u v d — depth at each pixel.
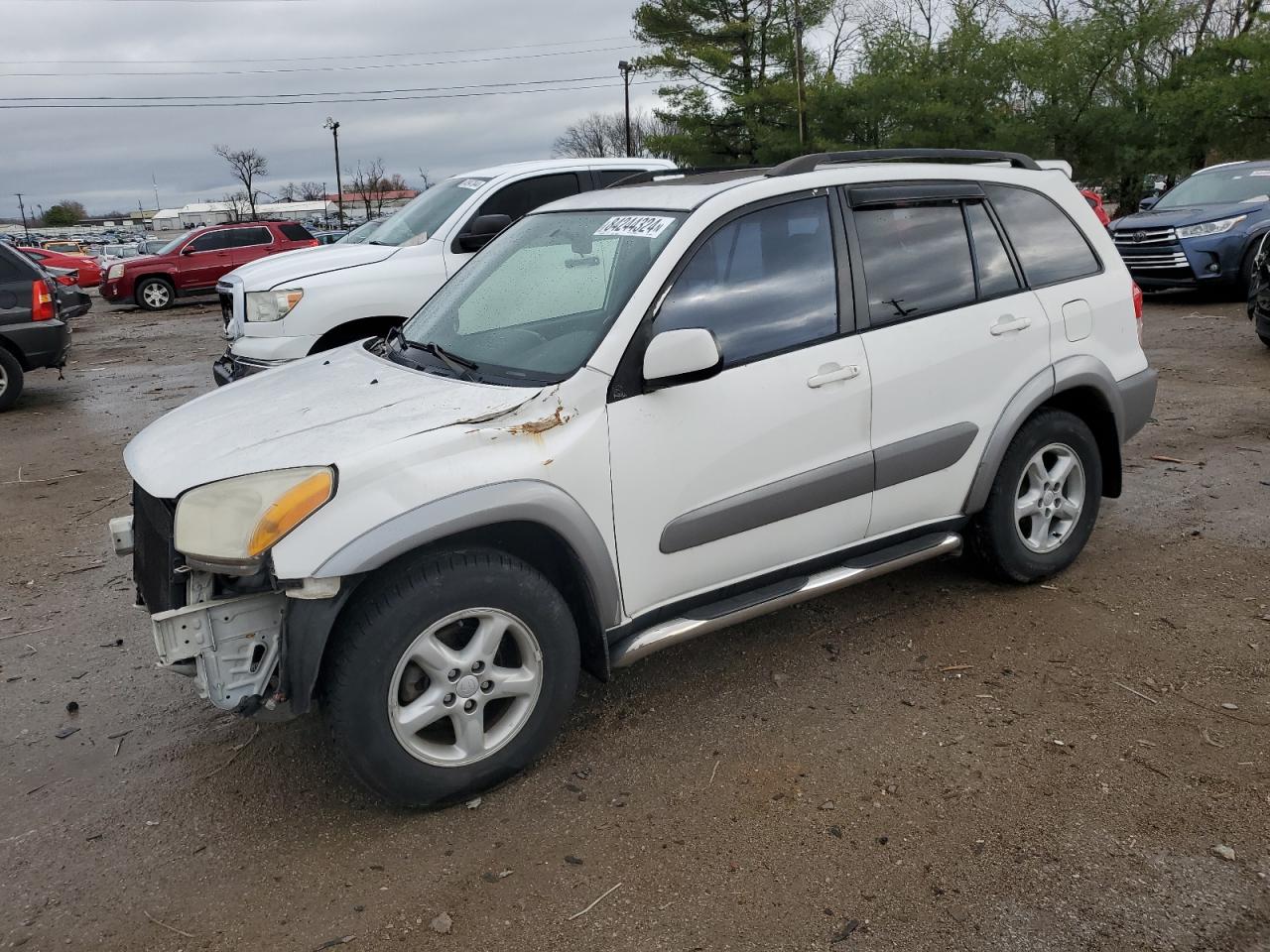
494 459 2.98
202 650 2.82
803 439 3.57
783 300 3.58
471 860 2.88
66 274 25.06
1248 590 4.38
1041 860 2.77
